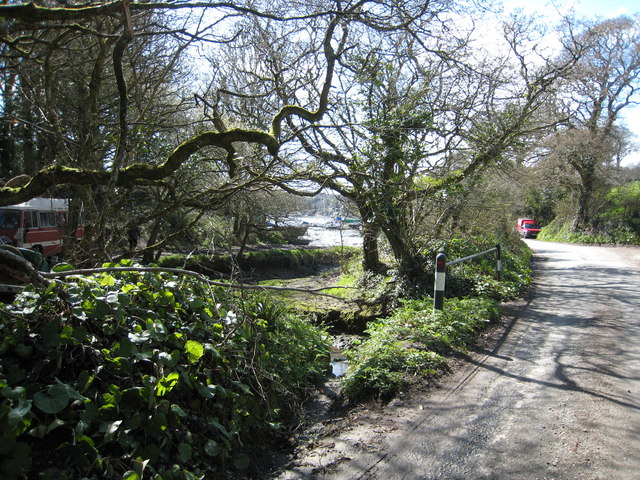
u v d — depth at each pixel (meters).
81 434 2.86
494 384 5.21
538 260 20.78
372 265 13.16
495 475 3.37
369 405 5.11
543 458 3.57
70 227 9.45
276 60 9.80
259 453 4.11
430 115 9.63
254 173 7.00
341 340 9.55
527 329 7.74
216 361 4.27
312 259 22.56
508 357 6.21
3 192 5.02
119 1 4.42
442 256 7.71
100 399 3.15
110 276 4.04
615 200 35.22
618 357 6.05
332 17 7.57
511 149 11.69
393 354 5.88
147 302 4.21
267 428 4.47
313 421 4.90
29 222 15.92
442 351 6.36
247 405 4.43
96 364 3.40
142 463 2.88
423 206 11.17
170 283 4.49
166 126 7.41
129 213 9.30
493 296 10.56
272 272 20.28
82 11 4.25
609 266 17.84
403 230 11.20
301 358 6.28
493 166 11.41
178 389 3.68
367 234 12.27
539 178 21.81
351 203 12.44
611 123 32.03
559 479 3.29
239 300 5.73
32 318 3.38
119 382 3.39
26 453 2.57
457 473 3.42
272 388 4.99
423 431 4.14
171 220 12.51
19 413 2.61
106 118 9.15
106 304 3.57
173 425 3.40
